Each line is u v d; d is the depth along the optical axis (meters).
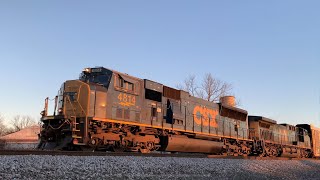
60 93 14.62
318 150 36.41
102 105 13.77
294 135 32.34
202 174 9.01
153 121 16.42
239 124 24.25
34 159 7.84
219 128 21.58
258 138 25.59
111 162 8.63
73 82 14.17
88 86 13.61
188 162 10.96
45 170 6.59
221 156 17.05
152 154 12.82
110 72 14.67
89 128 13.16
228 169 10.80
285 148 28.80
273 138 27.88
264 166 13.64
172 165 9.68
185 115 18.62
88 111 13.27
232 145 22.58
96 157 9.51
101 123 13.48
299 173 13.04
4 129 77.69
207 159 13.12
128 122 14.61
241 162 13.71
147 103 16.33
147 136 15.69
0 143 33.38
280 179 10.41
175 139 16.95
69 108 13.81
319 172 14.69
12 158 7.78
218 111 22.09
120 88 14.83
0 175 5.72
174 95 18.31
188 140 17.89
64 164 7.43
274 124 28.92
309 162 20.64
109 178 6.52
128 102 15.14
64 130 12.88
